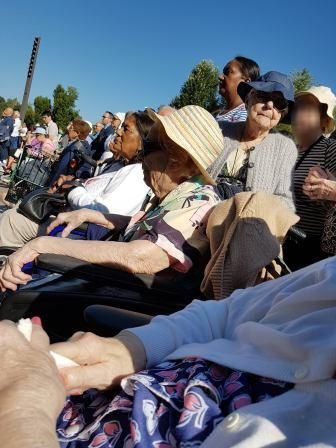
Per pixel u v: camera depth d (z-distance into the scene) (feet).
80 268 6.46
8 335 3.23
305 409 3.23
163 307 6.42
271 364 3.69
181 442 3.39
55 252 6.73
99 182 11.85
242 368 3.80
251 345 4.09
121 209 10.44
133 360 4.30
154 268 6.68
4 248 9.31
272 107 9.50
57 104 126.21
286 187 9.58
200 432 3.42
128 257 6.56
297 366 3.56
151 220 6.91
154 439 3.53
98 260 6.59
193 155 6.90
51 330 6.36
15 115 52.42
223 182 8.94
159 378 3.95
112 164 12.48
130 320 5.16
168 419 3.64
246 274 6.30
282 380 3.56
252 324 4.14
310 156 11.02
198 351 4.21
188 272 6.93
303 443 2.98
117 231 8.94
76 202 10.53
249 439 3.03
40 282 7.39
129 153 11.41
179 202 7.01
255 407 3.29
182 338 4.68
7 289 7.01
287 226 6.54
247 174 9.59
